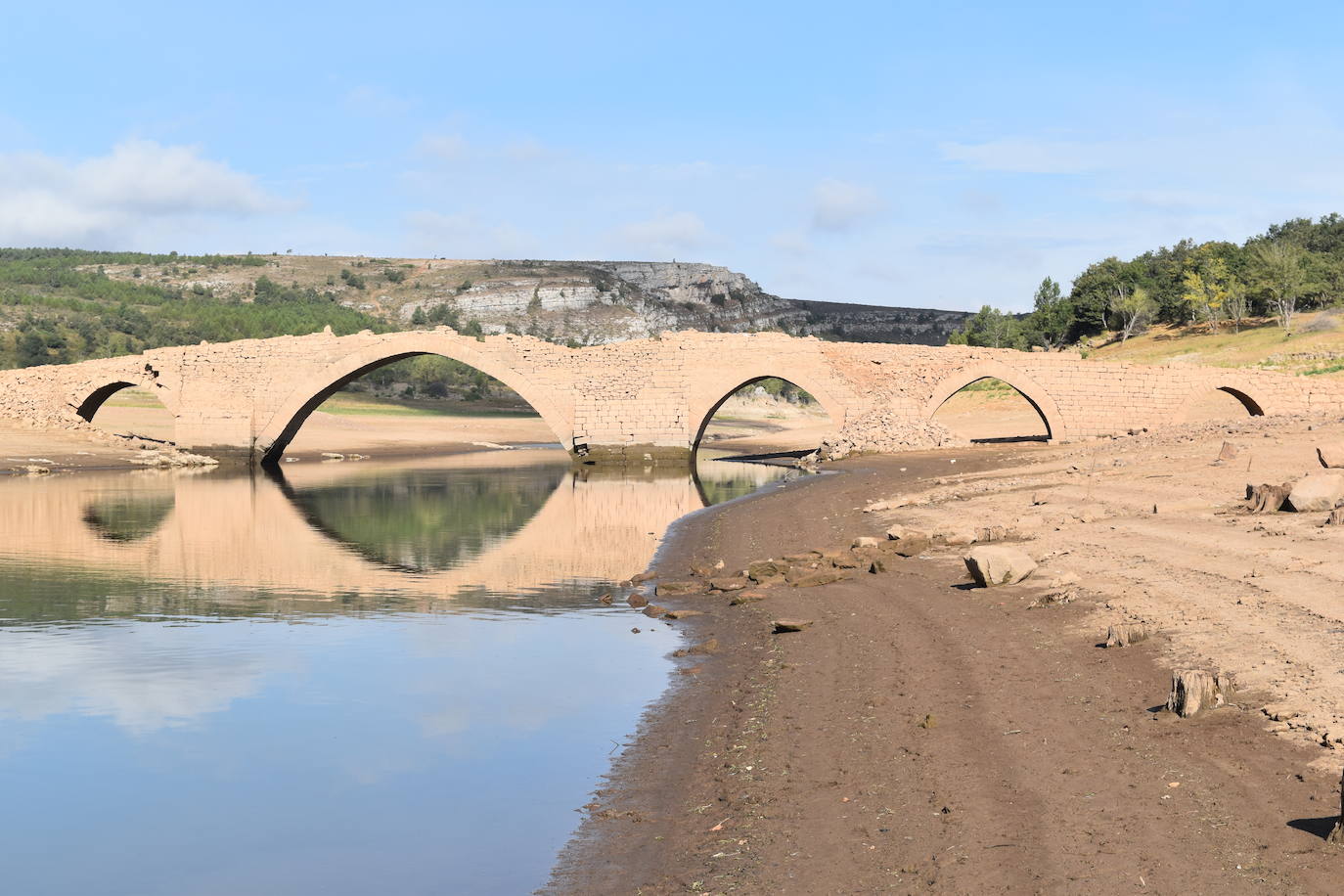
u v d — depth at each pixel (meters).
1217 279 117.12
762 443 96.62
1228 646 13.62
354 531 36.97
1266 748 10.30
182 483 56.41
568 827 10.91
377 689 16.52
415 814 11.46
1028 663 14.37
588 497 48.72
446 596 24.45
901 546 24.53
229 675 17.52
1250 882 7.96
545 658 18.14
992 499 32.38
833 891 8.70
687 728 13.81
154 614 22.58
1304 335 97.94
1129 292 129.75
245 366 69.75
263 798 12.07
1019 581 19.38
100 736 14.45
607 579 26.50
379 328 179.62
